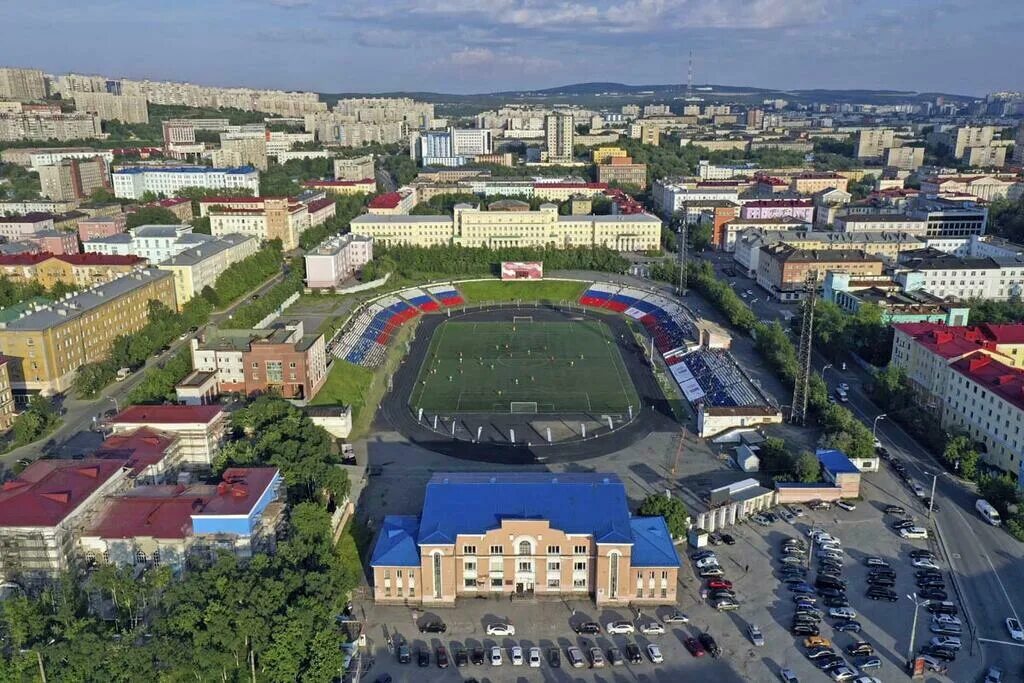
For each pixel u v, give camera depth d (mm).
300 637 163125
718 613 190000
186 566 188625
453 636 182250
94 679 153125
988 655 174500
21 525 179750
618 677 169125
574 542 193875
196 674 156750
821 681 167250
